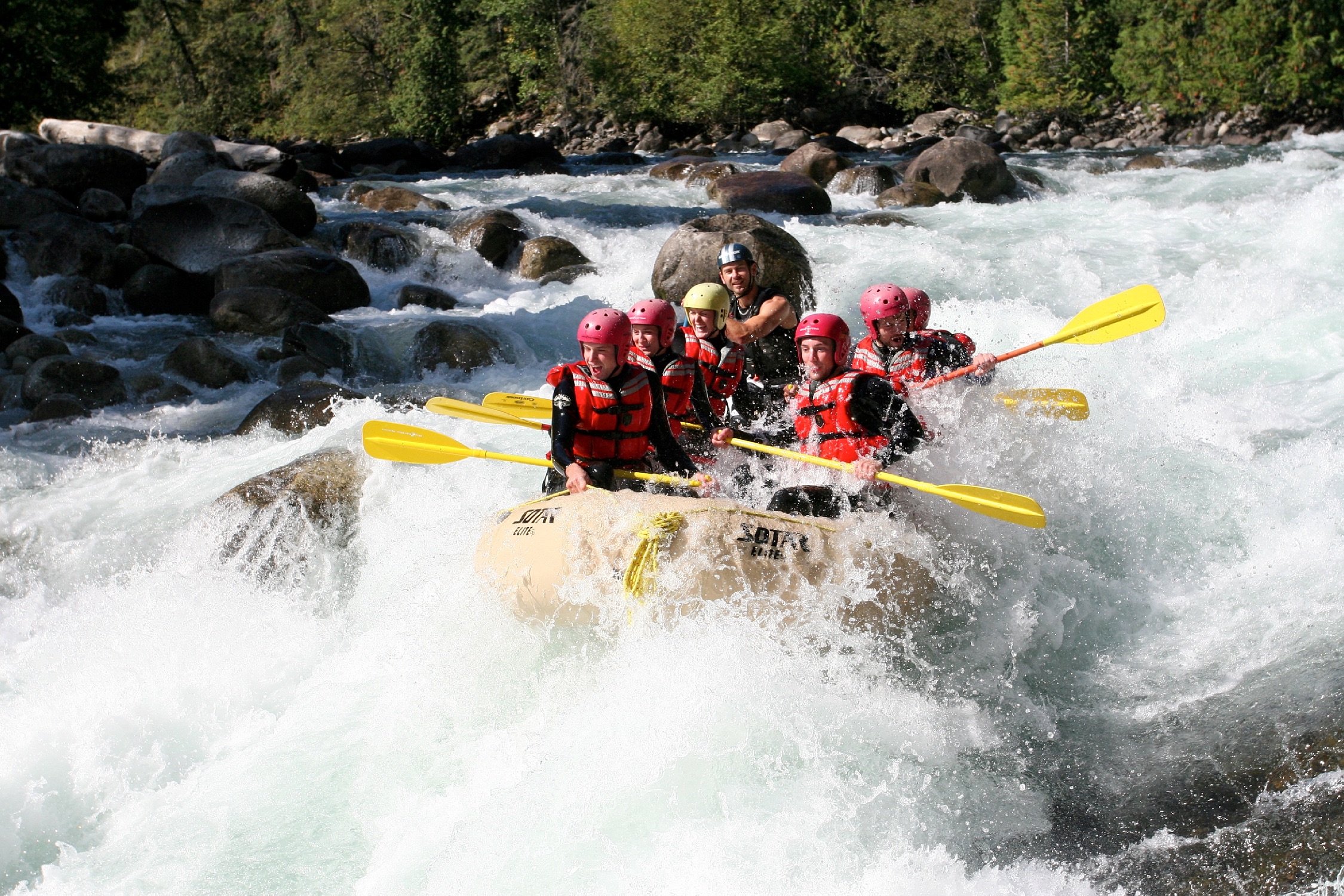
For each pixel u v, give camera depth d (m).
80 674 4.36
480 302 11.19
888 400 4.66
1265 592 4.27
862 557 4.04
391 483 5.57
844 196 15.84
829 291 9.98
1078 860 3.13
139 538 5.54
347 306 10.77
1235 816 3.18
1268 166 16.78
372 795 3.60
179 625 4.66
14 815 3.61
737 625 3.92
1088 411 5.53
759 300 5.82
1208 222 11.48
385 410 7.01
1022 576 4.47
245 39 40.28
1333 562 4.33
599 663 4.10
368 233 12.31
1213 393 6.55
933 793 3.44
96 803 3.73
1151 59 23.84
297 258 10.68
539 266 11.95
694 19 30.00
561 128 33.03
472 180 19.80
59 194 13.11
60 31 24.19
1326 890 2.81
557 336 9.70
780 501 4.50
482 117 37.72
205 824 3.52
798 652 3.94
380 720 4.00
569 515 4.23
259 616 4.77
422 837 3.37
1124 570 4.60
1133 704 3.82
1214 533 4.72
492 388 8.15
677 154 24.03
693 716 3.74
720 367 5.52
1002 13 27.16
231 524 5.14
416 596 4.64
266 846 3.39
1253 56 22.17
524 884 3.15
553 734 3.79
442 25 35.06
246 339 9.85
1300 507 4.77
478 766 3.69
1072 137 24.33
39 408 7.79
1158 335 7.96
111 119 28.47
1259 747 3.41
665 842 3.27
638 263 11.48
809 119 29.89
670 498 4.24
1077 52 25.64
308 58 39.75
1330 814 3.04
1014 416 5.26
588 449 4.69
